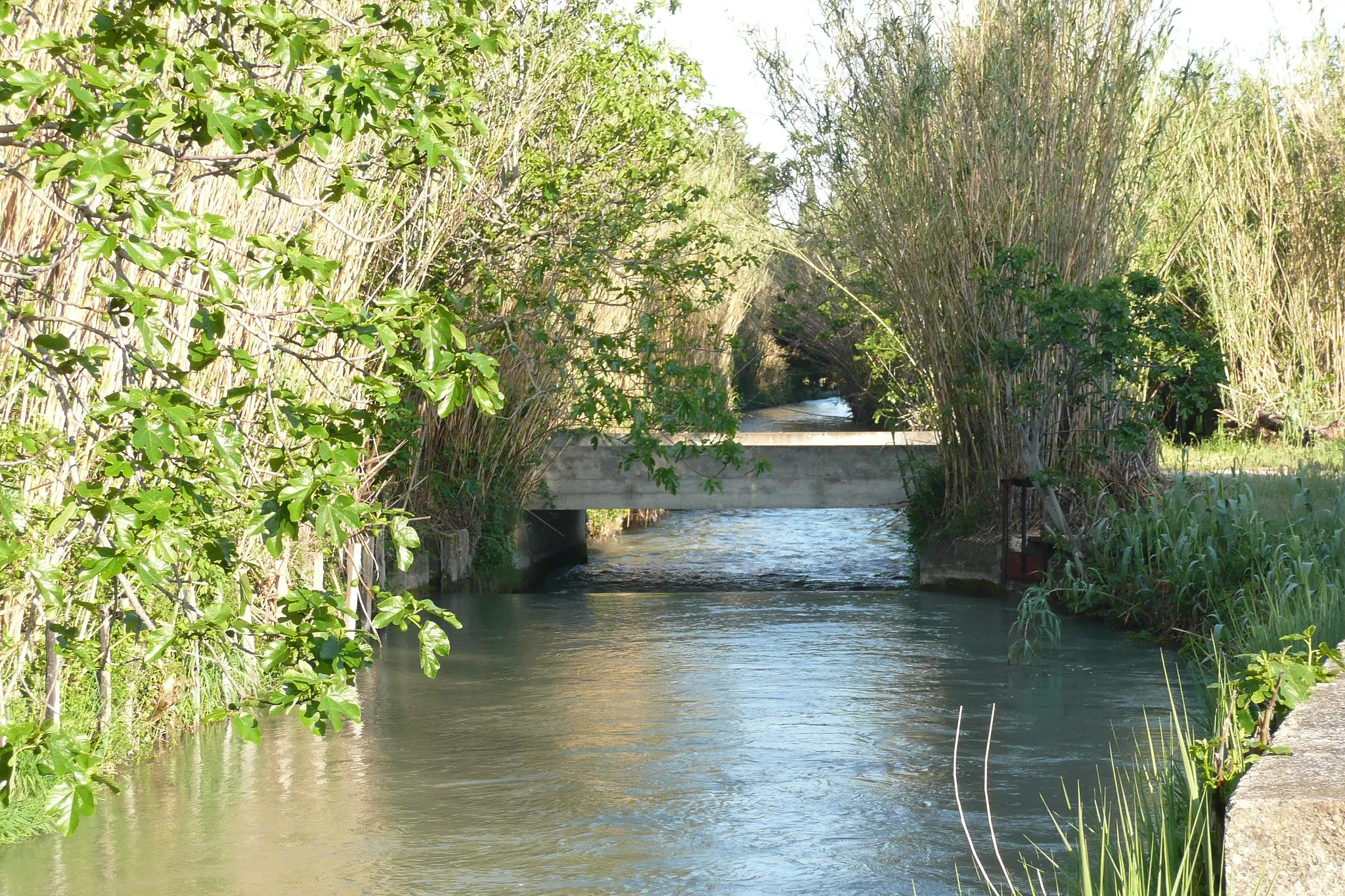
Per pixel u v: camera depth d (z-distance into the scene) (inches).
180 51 148.6
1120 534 502.3
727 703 358.0
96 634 278.1
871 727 327.3
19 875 224.2
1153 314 512.4
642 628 496.7
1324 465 584.1
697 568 718.5
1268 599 371.6
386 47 164.4
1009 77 560.4
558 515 717.3
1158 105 633.6
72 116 142.6
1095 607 500.4
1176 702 346.9
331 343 363.3
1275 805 119.1
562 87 539.2
